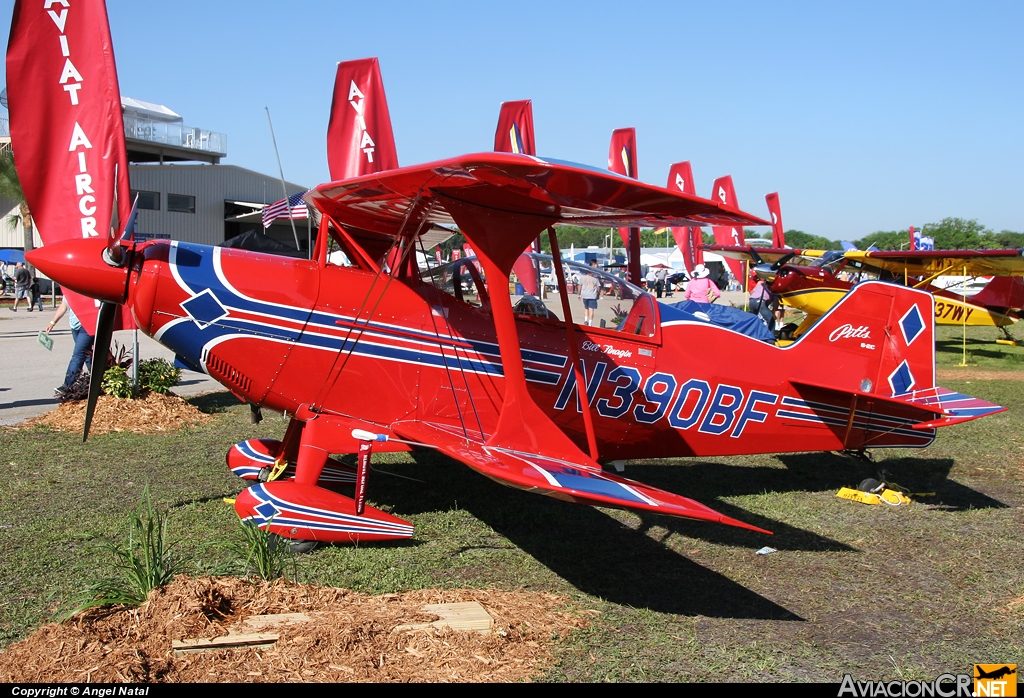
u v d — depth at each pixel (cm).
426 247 747
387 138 1130
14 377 1088
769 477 695
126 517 508
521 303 560
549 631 370
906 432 625
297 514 466
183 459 667
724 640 374
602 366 570
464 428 537
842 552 502
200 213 3603
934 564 481
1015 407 1022
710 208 356
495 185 402
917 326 629
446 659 330
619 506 380
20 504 534
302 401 520
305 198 527
